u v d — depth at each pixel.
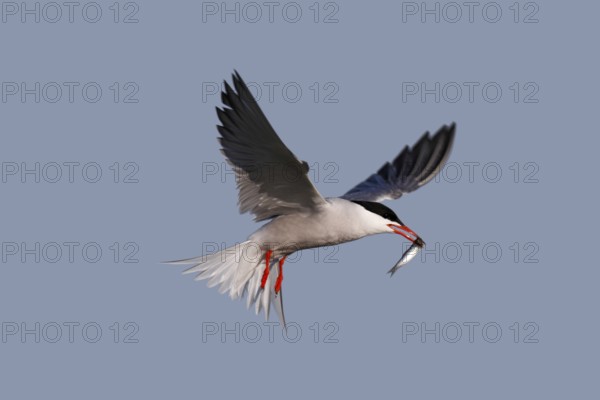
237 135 11.25
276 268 13.35
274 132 10.91
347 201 12.82
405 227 12.94
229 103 10.91
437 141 14.30
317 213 12.50
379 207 12.98
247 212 12.58
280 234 12.74
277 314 13.33
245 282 13.07
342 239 12.78
